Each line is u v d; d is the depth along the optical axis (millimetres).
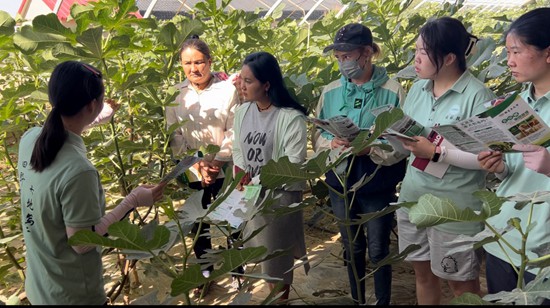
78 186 1709
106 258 4066
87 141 3227
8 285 3594
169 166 3682
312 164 1710
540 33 1816
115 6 2904
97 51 2680
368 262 3840
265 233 2809
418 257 2609
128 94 3424
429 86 2475
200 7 4109
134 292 3572
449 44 2260
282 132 2756
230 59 4422
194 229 3393
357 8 4672
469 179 2348
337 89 2906
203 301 3363
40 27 2549
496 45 3893
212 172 3285
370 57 2764
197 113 3352
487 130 1835
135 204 1946
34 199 1765
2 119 2846
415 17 4223
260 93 2758
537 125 1730
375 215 1799
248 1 12688
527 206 1924
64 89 1745
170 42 3148
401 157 2666
